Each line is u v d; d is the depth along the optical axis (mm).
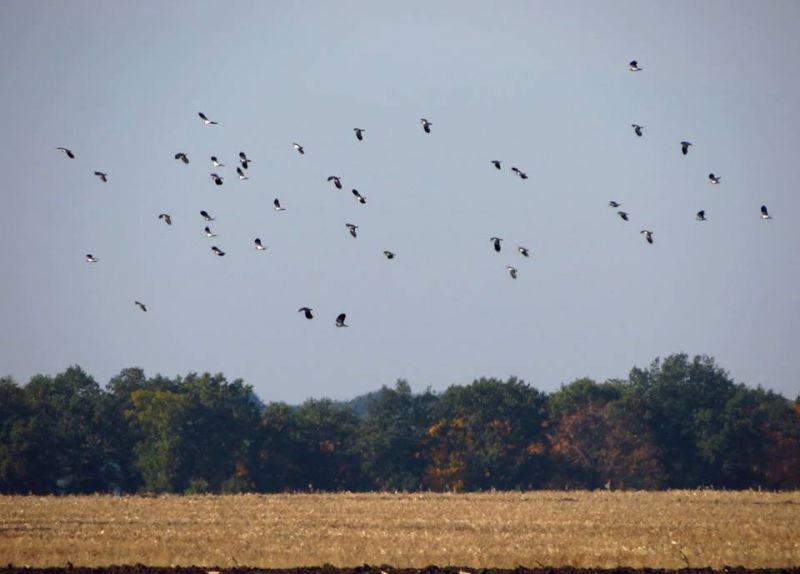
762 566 115438
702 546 129875
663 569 112125
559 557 119625
